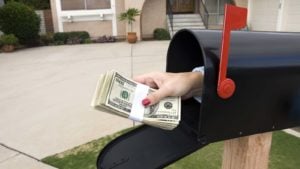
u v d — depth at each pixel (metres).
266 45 0.83
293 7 9.09
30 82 5.83
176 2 12.77
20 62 8.00
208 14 11.55
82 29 11.85
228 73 0.75
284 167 2.38
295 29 9.14
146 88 0.76
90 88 5.18
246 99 0.79
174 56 1.04
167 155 0.91
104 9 11.59
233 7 0.70
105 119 3.66
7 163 2.74
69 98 4.68
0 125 3.71
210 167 2.44
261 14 10.77
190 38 1.00
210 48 0.75
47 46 10.81
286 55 0.84
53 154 2.86
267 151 1.03
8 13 10.05
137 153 0.98
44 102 4.54
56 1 11.49
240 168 1.03
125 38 11.71
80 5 11.57
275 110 0.86
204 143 0.77
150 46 9.66
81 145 3.01
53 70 6.81
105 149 1.08
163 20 11.96
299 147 2.67
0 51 9.79
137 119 0.71
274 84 0.83
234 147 1.03
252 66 0.78
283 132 2.94
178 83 0.77
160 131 1.05
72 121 3.69
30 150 2.98
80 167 2.58
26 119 3.87
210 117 0.75
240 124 0.81
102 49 9.52
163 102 0.75
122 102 0.71
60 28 11.82
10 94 5.07
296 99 0.89
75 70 6.67
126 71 6.32
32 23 10.45
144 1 11.05
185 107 0.96
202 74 0.81
